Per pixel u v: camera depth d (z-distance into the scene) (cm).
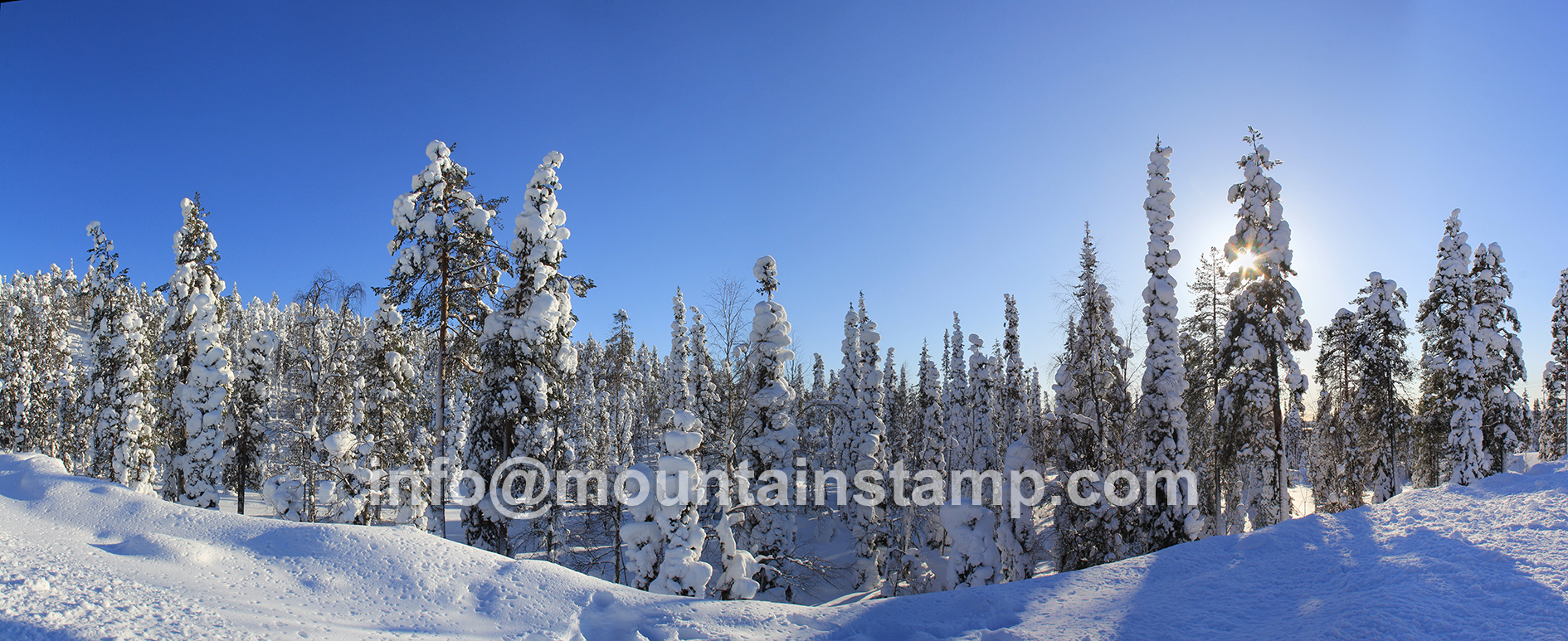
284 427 3206
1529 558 882
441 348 2039
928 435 4347
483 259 2141
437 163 2058
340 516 2356
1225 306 2419
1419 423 2816
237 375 2981
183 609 750
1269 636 789
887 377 4734
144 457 2816
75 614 664
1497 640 669
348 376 2641
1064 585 1108
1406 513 1210
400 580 976
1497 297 2792
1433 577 867
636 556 1378
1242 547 1166
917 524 3362
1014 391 2919
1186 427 2039
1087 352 2305
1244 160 2152
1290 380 2208
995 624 970
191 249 2828
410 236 2033
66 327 6009
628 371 6203
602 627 934
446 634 837
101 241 2859
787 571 2275
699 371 2619
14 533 971
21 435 4069
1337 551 1066
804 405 2439
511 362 2056
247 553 1025
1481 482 1345
